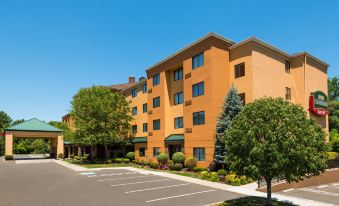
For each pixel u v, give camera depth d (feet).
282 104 44.55
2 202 50.29
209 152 92.84
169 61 119.85
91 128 135.03
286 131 40.24
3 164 133.08
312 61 107.14
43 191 60.75
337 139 122.62
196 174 88.38
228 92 86.79
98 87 147.33
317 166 40.93
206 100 95.81
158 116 125.39
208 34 96.37
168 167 106.52
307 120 43.16
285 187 68.95
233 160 44.57
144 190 62.13
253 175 41.04
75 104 140.26
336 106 167.73
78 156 184.24
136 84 154.40
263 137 41.55
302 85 101.91
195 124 101.09
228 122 82.94
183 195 56.70
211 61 95.04
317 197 61.00
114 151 168.96
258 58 92.73
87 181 75.25
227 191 61.16
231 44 101.30
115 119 143.02
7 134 165.27
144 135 145.48
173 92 121.49
